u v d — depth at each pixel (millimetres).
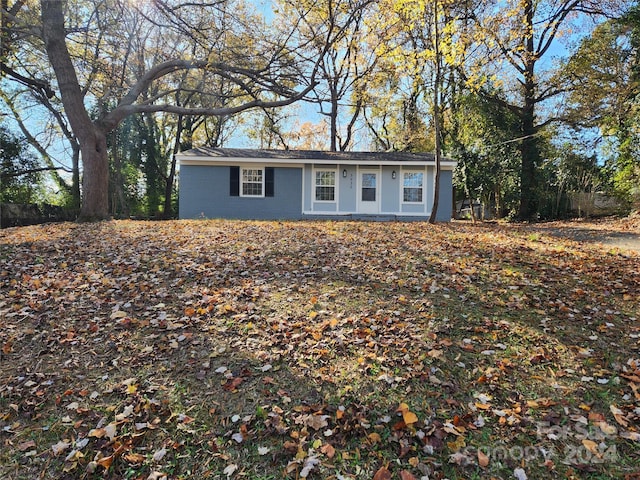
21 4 12016
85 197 11883
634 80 15242
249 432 2562
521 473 2236
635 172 15156
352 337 3650
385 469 2252
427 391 2918
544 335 3754
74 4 13266
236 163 15594
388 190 16062
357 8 12641
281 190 15828
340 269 5766
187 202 15438
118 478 2256
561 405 2783
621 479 2191
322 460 2336
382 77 19906
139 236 8422
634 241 9430
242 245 7383
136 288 4988
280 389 2959
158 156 24500
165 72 13977
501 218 20469
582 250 7664
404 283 5109
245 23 12805
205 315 4148
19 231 9477
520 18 14727
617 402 2811
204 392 2938
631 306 4516
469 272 5574
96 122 12164
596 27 17188
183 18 12656
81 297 4703
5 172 18031
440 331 3775
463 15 14211
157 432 2570
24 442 2512
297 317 4102
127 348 3537
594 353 3459
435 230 10352
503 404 2811
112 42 13234
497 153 19859
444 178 16125
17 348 3564
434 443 2445
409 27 11289
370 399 2832
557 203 18766
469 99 19406
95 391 2963
